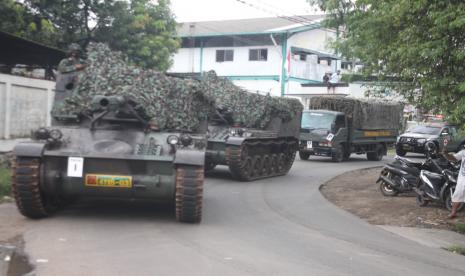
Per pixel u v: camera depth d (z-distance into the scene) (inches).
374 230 373.1
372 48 504.1
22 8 705.0
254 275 243.4
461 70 383.2
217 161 604.4
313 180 652.7
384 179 531.2
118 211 376.2
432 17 369.1
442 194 455.5
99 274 231.9
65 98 368.8
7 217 341.7
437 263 290.4
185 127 387.9
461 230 385.7
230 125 635.5
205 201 455.8
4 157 510.6
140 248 279.9
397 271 266.7
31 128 560.4
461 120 378.6
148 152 335.3
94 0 837.2
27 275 226.4
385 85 504.1
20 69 679.7
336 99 972.6
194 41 1590.8
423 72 404.8
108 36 855.1
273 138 670.5
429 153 499.2
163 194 335.6
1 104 516.7
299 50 1557.6
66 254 260.8
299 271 254.7
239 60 1557.6
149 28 956.0
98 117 349.7
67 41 801.6
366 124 991.0
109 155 324.8
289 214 412.8
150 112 352.2
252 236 324.5
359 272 259.8
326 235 343.0
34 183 319.9
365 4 480.1
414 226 396.2
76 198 403.9
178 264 253.8
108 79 358.9
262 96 684.7
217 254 276.1
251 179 625.9
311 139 927.7
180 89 388.2
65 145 337.1
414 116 705.0
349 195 535.8
